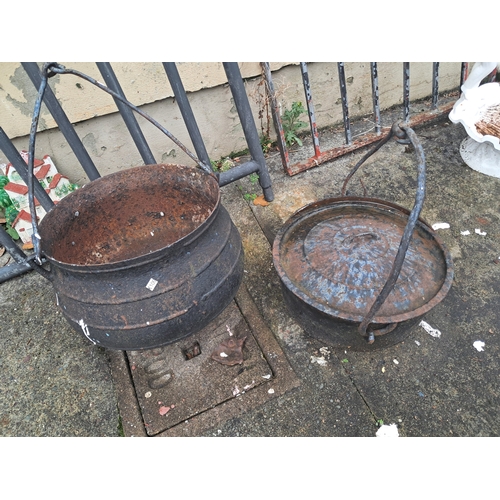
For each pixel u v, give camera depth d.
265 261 2.09
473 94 2.36
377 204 1.75
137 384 1.66
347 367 1.66
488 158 2.40
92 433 1.56
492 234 2.09
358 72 2.77
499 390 1.55
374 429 1.50
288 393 1.60
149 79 2.22
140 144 2.07
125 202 1.81
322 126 2.95
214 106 2.54
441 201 2.29
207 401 1.59
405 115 2.72
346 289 1.40
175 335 1.44
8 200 2.27
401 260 1.14
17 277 2.15
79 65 2.04
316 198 2.40
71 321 1.45
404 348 1.70
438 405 1.54
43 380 1.73
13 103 2.05
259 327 1.79
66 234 1.66
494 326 1.73
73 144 1.93
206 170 1.60
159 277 1.33
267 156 2.78
